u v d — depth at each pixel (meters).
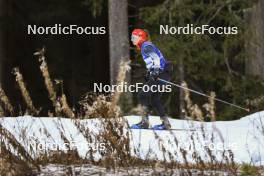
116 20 40.22
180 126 26.23
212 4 43.34
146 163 17.38
